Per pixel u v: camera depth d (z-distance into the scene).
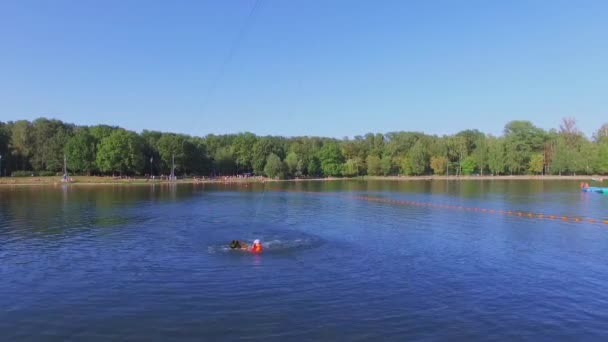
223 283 26.31
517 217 56.84
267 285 25.89
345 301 23.19
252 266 30.27
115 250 35.69
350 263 31.12
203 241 39.69
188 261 31.78
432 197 91.12
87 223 51.03
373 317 21.03
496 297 23.95
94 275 28.14
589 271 29.27
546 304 22.95
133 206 71.31
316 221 53.25
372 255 33.66
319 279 27.12
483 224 50.34
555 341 18.69
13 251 35.19
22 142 171.50
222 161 197.38
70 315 21.36
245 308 22.16
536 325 20.30
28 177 158.25
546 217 56.75
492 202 78.56
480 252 34.88
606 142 192.25
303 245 37.66
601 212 62.22
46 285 26.06
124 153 162.38
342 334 19.17
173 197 91.31
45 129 177.88
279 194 102.06
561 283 26.56
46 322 20.53
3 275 28.14
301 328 19.77
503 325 20.25
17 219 54.16
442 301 23.27
